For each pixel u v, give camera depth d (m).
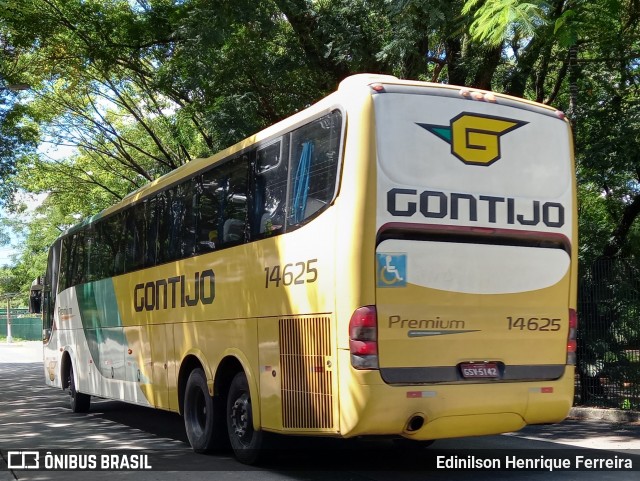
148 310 10.66
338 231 6.54
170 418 13.08
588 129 13.80
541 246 7.17
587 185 15.60
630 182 15.67
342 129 6.68
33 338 59.94
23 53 21.25
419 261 6.52
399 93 6.69
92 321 13.06
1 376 24.42
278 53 16.16
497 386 6.75
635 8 12.78
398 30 12.28
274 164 7.77
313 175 7.04
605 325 12.30
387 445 9.47
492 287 6.84
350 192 6.48
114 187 32.69
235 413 8.25
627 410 11.84
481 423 6.75
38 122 26.30
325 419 6.58
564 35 8.47
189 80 14.96
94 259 13.16
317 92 16.67
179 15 16.50
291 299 7.16
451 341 6.61
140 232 11.19
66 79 24.25
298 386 6.98
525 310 7.01
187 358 9.39
